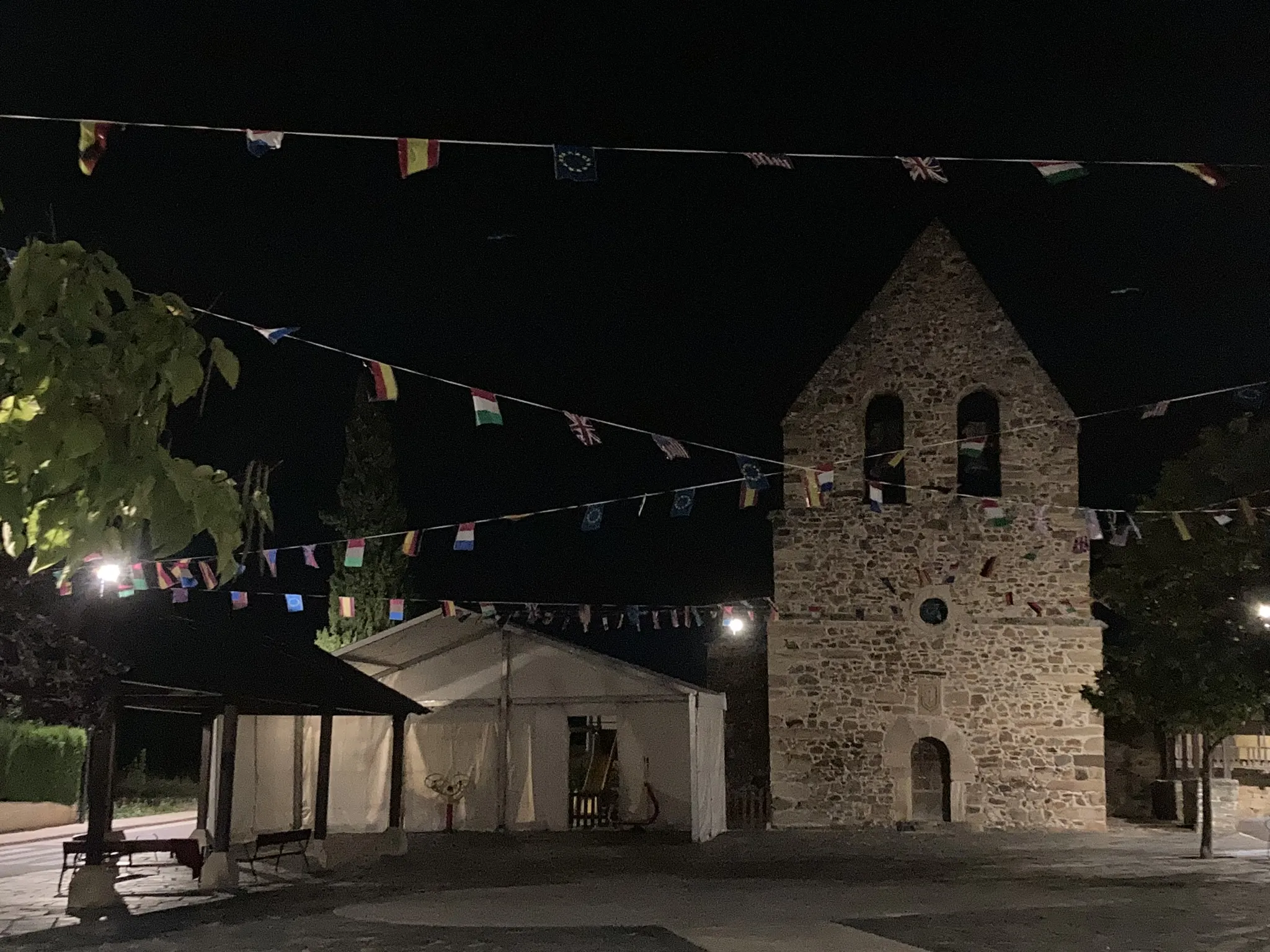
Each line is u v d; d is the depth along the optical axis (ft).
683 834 62.90
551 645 65.41
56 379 7.95
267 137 16.38
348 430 81.30
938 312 68.59
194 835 56.08
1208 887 42.86
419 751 65.92
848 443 67.92
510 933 33.01
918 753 67.77
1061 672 65.36
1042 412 67.36
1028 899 39.75
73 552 8.32
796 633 66.54
